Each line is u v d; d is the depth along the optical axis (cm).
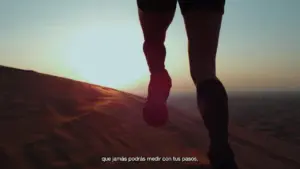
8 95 311
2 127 241
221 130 111
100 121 279
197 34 110
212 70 112
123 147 234
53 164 199
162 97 129
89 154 216
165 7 124
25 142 221
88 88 383
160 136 265
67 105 307
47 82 371
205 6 107
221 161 111
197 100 115
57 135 237
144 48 131
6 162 195
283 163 246
